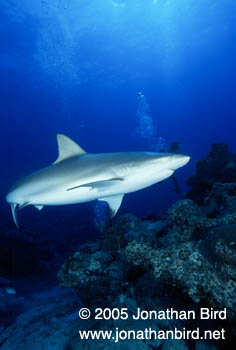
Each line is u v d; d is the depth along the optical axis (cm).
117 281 395
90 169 396
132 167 370
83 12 3394
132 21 3844
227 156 902
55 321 445
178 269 259
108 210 467
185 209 386
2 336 465
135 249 304
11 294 807
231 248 240
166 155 362
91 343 315
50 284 994
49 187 419
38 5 3120
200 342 273
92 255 420
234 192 540
